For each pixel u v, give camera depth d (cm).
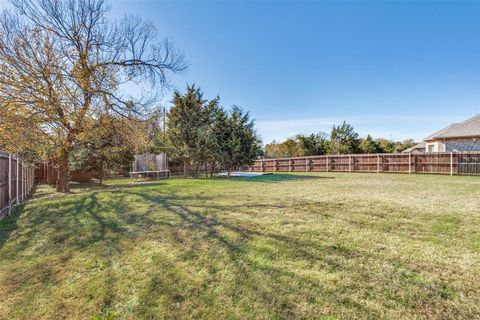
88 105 838
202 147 1279
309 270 225
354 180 1089
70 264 242
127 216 427
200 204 521
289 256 254
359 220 386
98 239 312
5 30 715
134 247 283
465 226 353
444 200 552
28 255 265
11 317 165
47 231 351
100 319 163
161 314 167
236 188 790
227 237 312
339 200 556
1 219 428
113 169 1375
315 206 491
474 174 1327
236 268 229
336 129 2428
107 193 695
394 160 1614
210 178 1279
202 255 259
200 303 178
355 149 2403
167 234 327
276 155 2778
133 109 925
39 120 757
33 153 930
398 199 567
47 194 823
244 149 1400
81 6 833
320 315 165
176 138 1322
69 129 832
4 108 709
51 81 759
